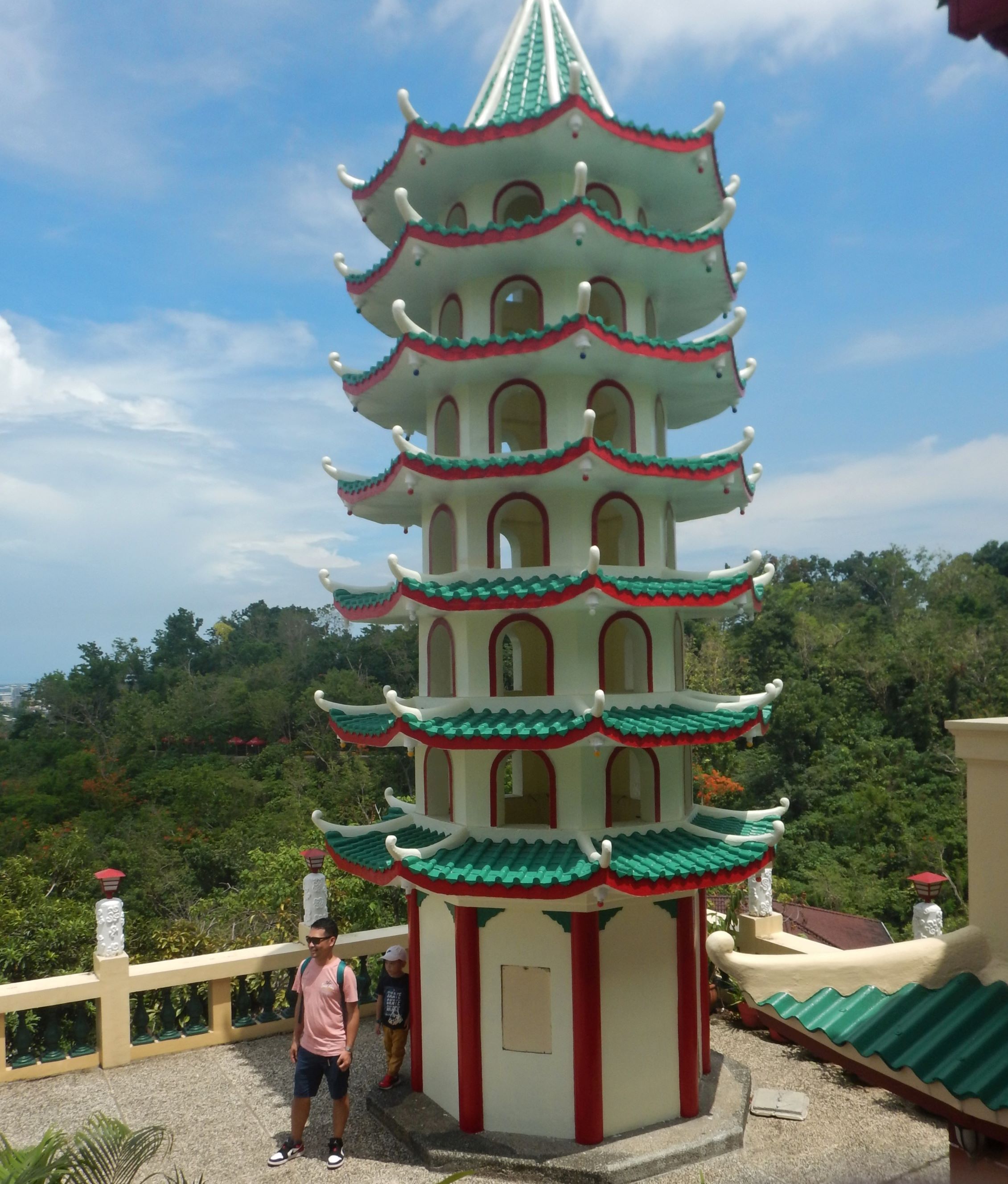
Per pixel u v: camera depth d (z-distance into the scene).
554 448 12.88
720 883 11.67
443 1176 11.27
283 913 32.75
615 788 15.43
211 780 71.56
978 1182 6.53
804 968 7.95
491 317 13.45
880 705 65.06
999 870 7.46
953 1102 6.28
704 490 13.16
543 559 12.81
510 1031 12.11
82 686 109.81
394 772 70.62
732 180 13.88
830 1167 11.39
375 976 19.14
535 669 15.00
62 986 14.29
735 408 14.67
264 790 72.50
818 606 87.19
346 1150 11.98
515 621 12.69
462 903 12.05
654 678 13.07
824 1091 13.61
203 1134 12.37
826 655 68.94
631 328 13.64
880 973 7.70
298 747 86.19
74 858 50.47
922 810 53.31
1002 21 4.54
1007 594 78.75
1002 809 7.44
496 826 12.63
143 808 70.50
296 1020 11.94
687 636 71.50
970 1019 6.91
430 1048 13.13
